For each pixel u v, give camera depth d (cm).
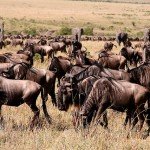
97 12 19450
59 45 5125
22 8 19150
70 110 1880
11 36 7300
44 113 1738
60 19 14025
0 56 2228
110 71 1888
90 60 2689
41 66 3581
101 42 7262
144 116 1582
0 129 1577
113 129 1566
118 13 19238
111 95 1555
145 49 3347
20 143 1362
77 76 1825
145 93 1576
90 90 1622
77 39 4147
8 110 1844
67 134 1445
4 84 1616
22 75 1888
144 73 1875
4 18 12875
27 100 1634
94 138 1392
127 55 4031
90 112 1571
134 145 1378
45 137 1404
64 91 1592
